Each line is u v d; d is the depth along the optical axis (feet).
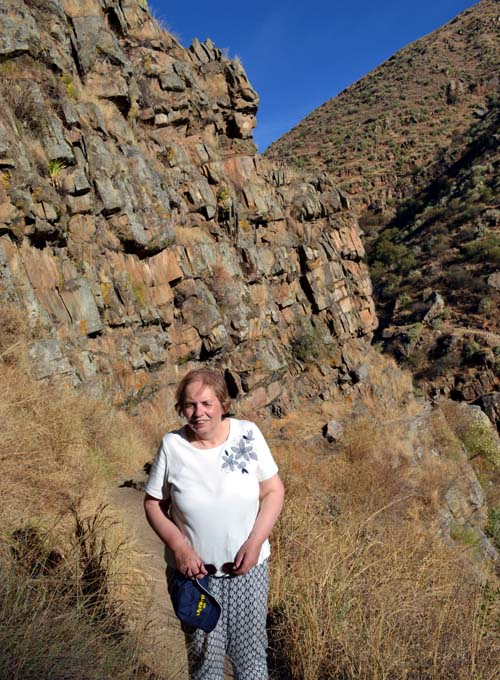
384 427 52.60
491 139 241.76
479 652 12.43
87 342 32.40
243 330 46.93
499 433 126.21
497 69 328.08
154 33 51.11
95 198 35.96
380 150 294.66
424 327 163.12
